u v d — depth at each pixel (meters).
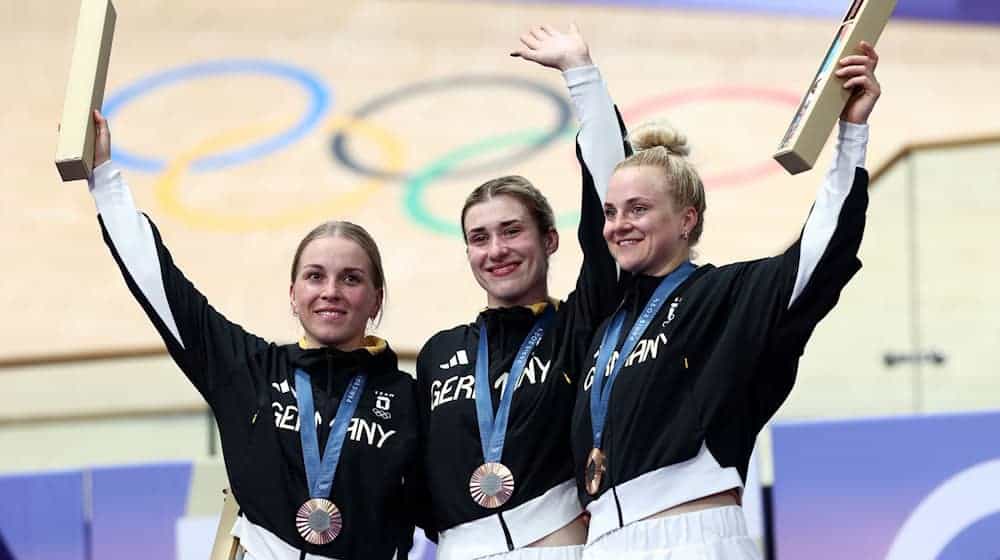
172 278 11.71
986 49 34.97
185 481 15.11
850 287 19.86
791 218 28.03
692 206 11.18
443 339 12.19
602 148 12.07
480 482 11.37
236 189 30.27
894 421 14.38
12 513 15.17
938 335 19.86
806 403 19.62
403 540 11.80
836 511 14.32
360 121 32.47
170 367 17.83
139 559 15.01
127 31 35.50
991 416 14.23
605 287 11.79
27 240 29.48
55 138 32.44
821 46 34.84
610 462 10.62
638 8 36.09
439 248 28.14
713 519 10.35
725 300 10.72
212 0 36.75
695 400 10.50
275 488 11.41
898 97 32.66
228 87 33.69
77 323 26.98
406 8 36.47
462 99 33.09
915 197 20.14
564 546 11.27
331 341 11.83
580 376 11.41
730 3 36.09
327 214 29.41
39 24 35.88
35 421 17.66
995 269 19.94
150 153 31.52
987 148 20.09
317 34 35.53
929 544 14.18
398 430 11.69
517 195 12.02
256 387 11.69
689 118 31.58
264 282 27.34
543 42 12.46
